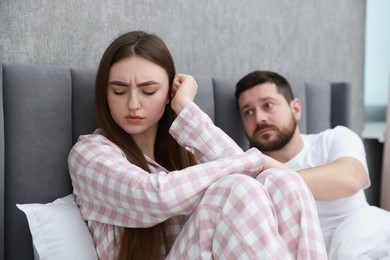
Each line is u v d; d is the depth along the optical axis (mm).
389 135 2438
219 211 936
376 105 2832
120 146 1232
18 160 1204
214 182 1036
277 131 1673
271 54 2156
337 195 1437
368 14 2791
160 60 1234
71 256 1085
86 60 1483
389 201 2434
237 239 890
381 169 2504
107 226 1158
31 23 1344
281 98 1704
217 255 923
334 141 1696
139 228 1139
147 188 1003
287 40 2238
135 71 1187
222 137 1198
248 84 1705
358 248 1287
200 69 1843
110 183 1045
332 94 2277
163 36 1701
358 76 2752
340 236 1386
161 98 1237
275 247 885
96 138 1191
